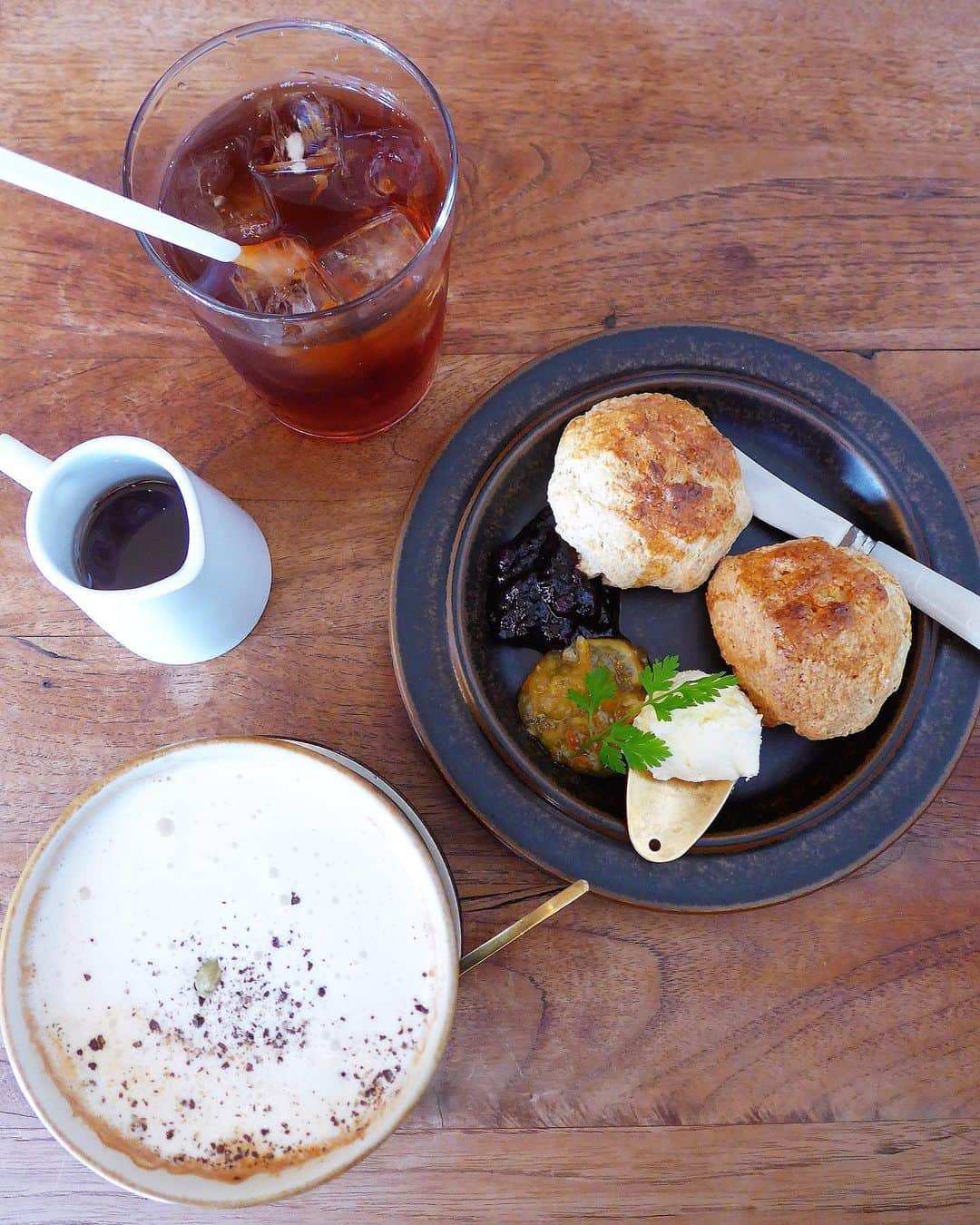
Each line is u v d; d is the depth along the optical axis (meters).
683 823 0.32
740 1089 0.33
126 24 0.36
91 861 0.30
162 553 0.31
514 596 0.34
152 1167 0.29
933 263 0.36
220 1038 0.30
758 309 0.36
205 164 0.31
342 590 0.35
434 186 0.31
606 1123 0.33
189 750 0.29
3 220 0.36
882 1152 0.33
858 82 0.37
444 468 0.33
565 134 0.36
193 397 0.35
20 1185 0.33
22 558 0.35
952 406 0.36
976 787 0.34
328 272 0.30
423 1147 0.33
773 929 0.34
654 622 0.35
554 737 0.33
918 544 0.34
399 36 0.36
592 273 0.36
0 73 0.36
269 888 0.30
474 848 0.34
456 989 0.28
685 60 0.37
